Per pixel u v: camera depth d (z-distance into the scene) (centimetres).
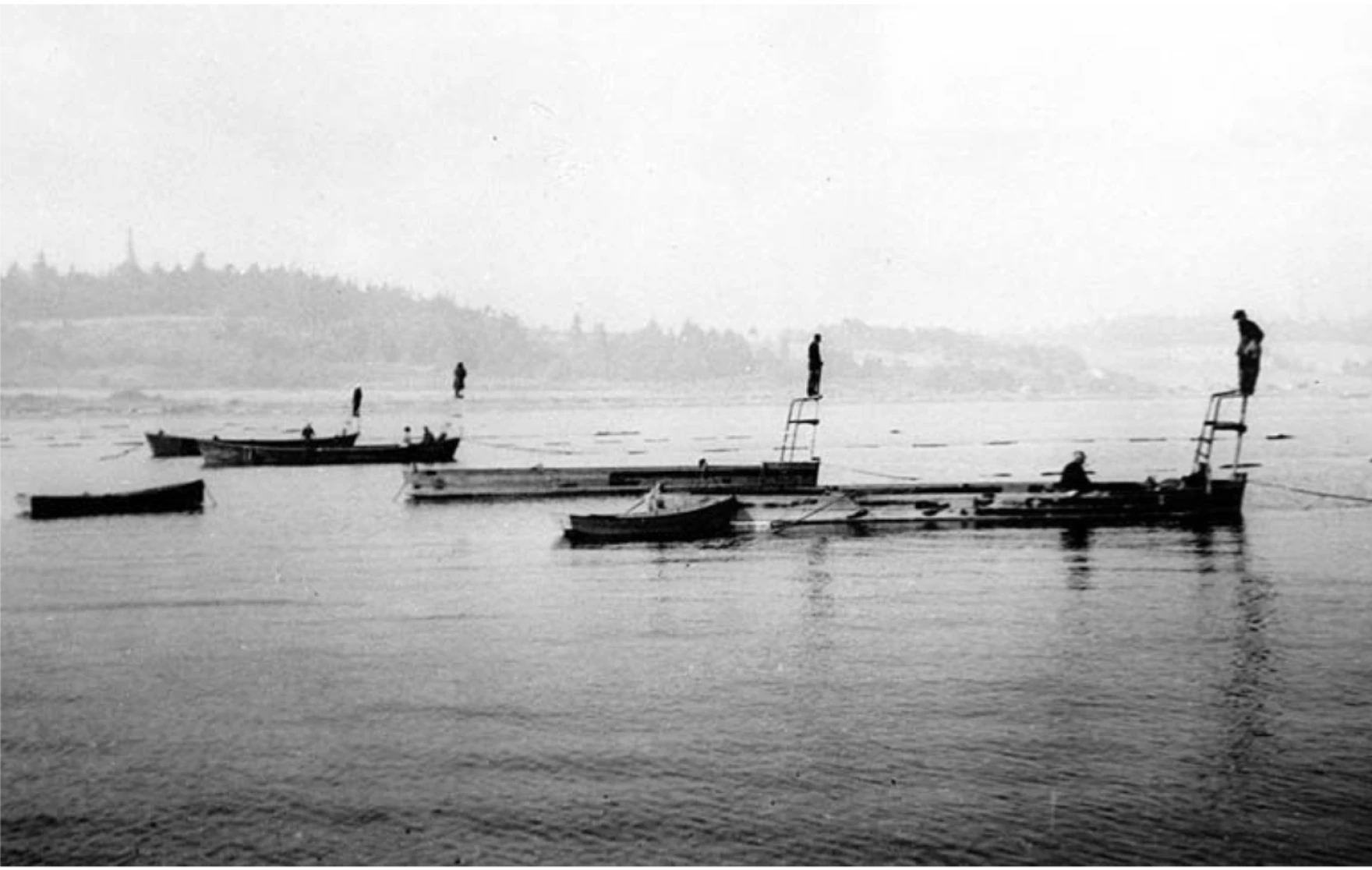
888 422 18612
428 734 2125
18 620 3136
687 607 3161
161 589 3566
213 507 5919
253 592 3503
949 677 2431
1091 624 2892
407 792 1866
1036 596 3250
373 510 5716
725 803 1795
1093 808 1752
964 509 4641
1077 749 1989
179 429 18650
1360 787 1806
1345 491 6100
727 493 5238
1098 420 18425
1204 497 4628
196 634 2944
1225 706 2211
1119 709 2197
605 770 1934
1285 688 2316
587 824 1734
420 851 1664
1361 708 2184
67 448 12494
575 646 2745
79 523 5222
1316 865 1566
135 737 2142
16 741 2131
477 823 1747
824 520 4631
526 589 3472
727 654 2648
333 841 1703
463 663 2606
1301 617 2933
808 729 2114
